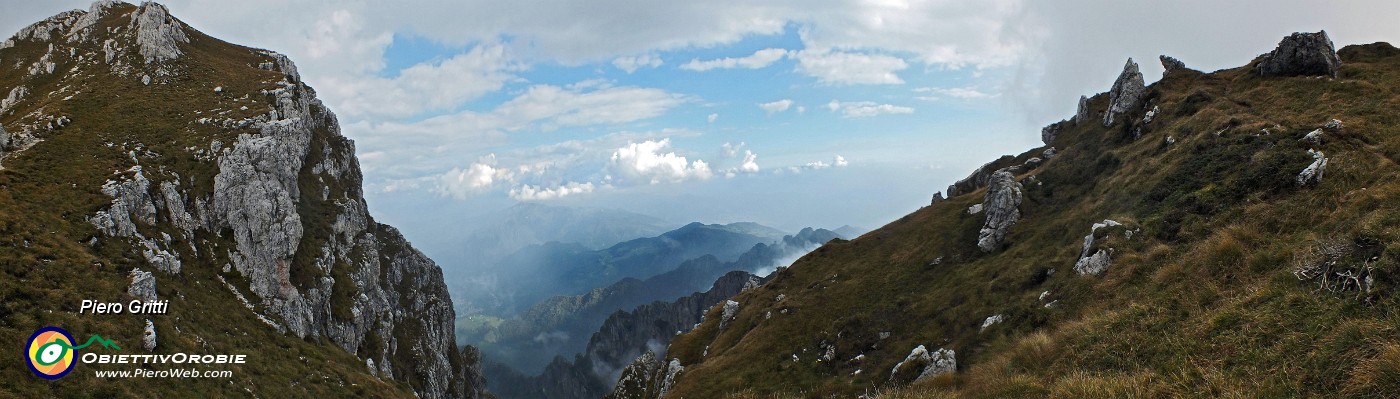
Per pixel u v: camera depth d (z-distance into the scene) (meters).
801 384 56.66
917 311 62.31
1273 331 16.09
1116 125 87.38
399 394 60.59
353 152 131.00
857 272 85.44
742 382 62.56
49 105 76.81
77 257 44.75
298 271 73.19
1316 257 18.20
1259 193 37.69
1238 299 19.23
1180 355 17.62
